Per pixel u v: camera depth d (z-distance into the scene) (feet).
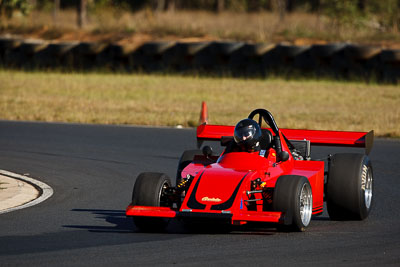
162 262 85.30
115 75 418.51
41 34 492.54
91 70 431.84
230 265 83.71
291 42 445.37
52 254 89.61
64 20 566.77
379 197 134.92
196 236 100.68
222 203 95.09
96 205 127.03
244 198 97.91
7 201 128.36
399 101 310.24
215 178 100.27
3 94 329.11
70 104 299.58
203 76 409.08
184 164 120.67
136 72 423.64
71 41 479.00
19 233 102.89
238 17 537.24
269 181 104.01
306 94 334.65
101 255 88.99
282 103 304.09
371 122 246.27
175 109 284.41
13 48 440.86
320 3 521.65
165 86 364.99
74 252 90.74
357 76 383.45
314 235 101.04
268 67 399.03
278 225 105.81
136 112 277.03
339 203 110.93
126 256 88.43
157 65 419.54
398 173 162.40
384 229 106.42
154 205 100.12
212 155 126.82
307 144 124.98
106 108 288.71
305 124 237.66
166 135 225.56
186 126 248.32
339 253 89.81
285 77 396.37
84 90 348.38
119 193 139.23
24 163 175.11
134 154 189.88
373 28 491.31
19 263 85.05
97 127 244.63
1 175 157.17
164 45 415.44
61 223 110.63
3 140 214.90
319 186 110.73
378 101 310.24
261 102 307.58
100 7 574.56
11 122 255.29
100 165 173.06
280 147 114.11
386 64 376.48
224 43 402.72
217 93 338.34
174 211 95.61
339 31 462.19
